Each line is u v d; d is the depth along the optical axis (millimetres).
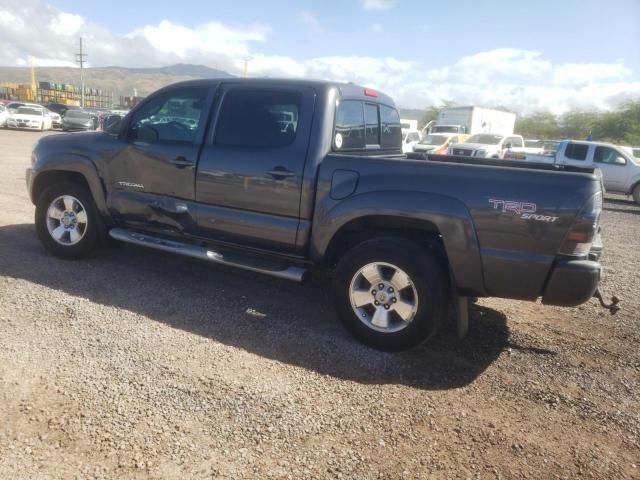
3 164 14367
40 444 2766
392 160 4004
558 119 73938
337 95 4480
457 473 2775
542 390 3674
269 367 3723
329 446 2916
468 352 4191
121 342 3906
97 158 5312
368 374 3729
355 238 4324
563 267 3549
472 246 3746
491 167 3717
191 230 4953
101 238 5625
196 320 4414
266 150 4477
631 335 4719
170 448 2807
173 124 5016
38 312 4301
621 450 3062
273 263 4613
